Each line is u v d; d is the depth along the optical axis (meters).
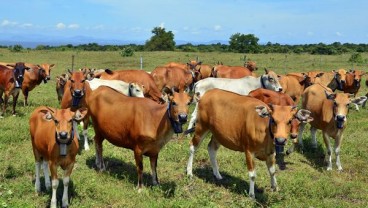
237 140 8.41
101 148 9.52
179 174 9.55
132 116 8.38
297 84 17.39
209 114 8.89
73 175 9.01
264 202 8.14
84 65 38.06
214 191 8.65
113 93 9.10
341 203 8.23
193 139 9.36
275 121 7.34
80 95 10.89
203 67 23.95
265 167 10.30
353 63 43.06
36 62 39.16
